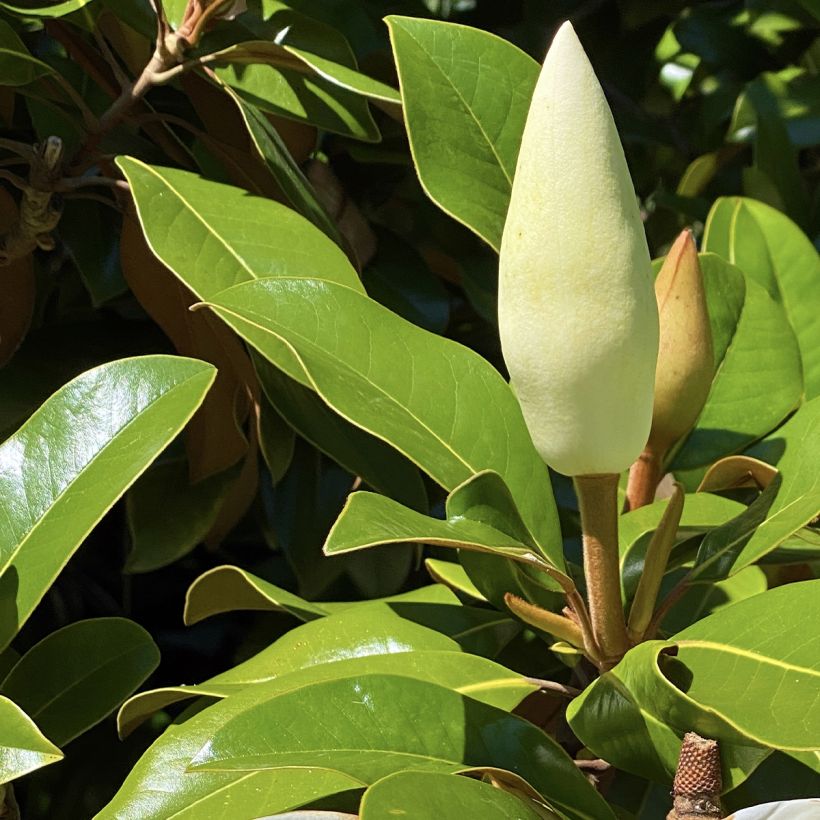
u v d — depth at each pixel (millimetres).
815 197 1351
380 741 823
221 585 977
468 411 893
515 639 1037
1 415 1157
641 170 1535
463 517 831
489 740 833
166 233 989
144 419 893
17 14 1040
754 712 782
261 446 1081
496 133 954
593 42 1526
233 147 1137
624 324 781
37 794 1230
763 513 872
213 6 1022
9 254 1086
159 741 862
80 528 872
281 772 856
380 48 1163
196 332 1095
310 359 868
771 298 1016
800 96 1317
